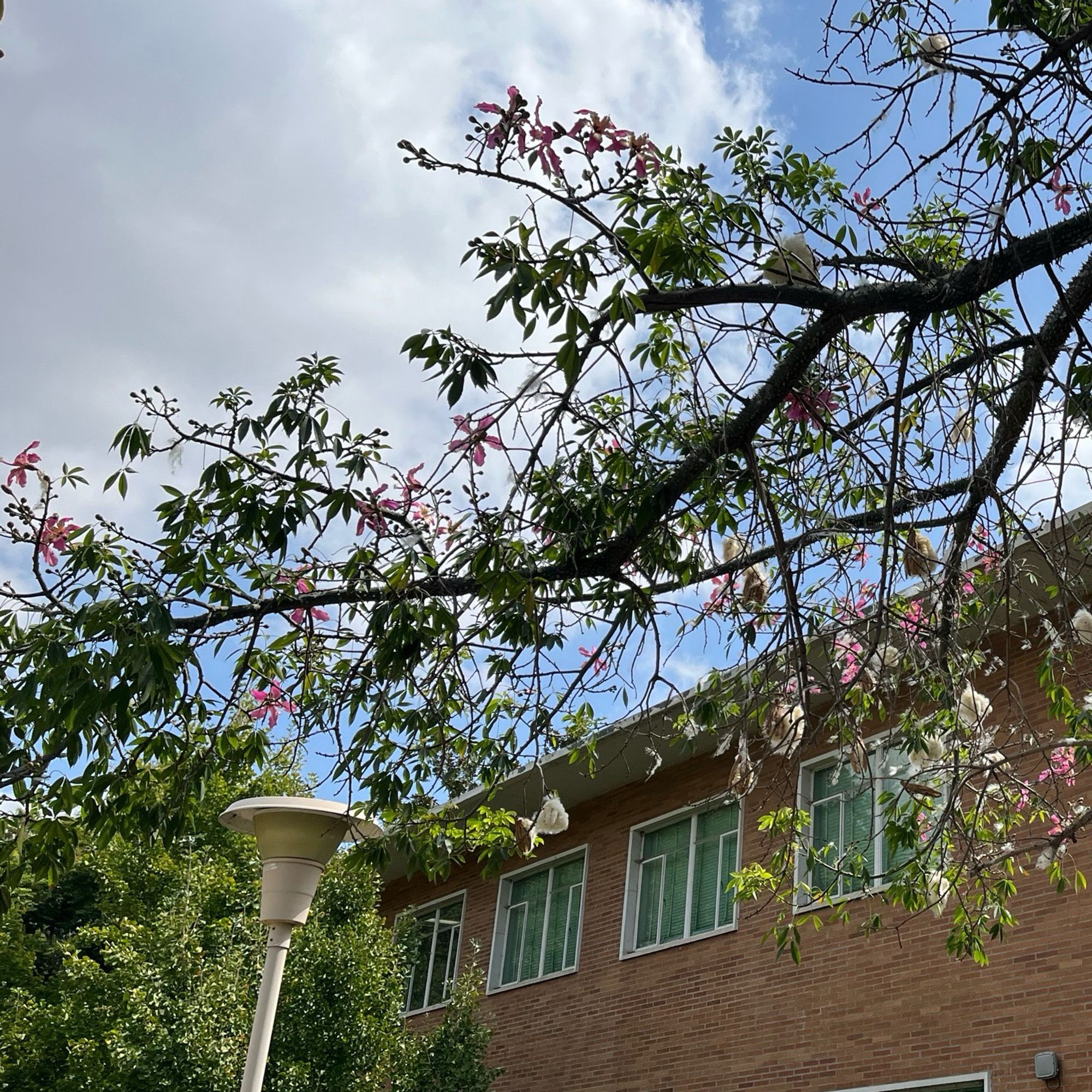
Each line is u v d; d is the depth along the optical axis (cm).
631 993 1399
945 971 1055
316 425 453
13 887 503
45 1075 1509
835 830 1194
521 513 452
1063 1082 931
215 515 470
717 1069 1242
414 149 426
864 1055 1094
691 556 530
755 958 1252
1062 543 548
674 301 446
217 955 1222
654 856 1473
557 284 391
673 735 584
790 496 540
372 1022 1213
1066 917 973
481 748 576
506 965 1652
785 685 514
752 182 577
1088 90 466
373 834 623
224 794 1455
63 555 475
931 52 489
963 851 704
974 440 473
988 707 550
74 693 393
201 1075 1104
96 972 1389
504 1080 1534
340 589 485
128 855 1595
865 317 479
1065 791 975
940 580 531
